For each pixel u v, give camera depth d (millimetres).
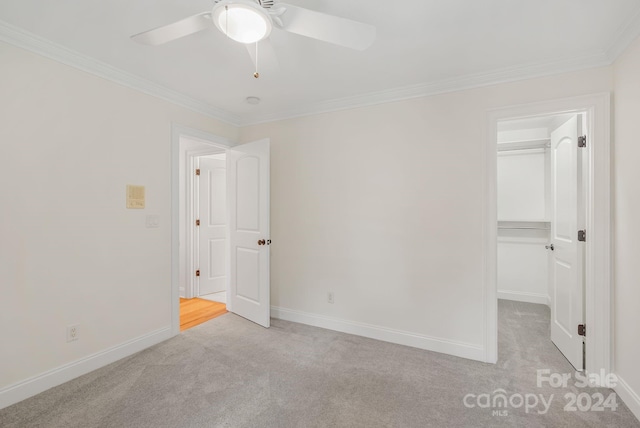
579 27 1736
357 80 2482
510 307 3668
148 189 2576
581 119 2240
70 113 2064
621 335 1852
